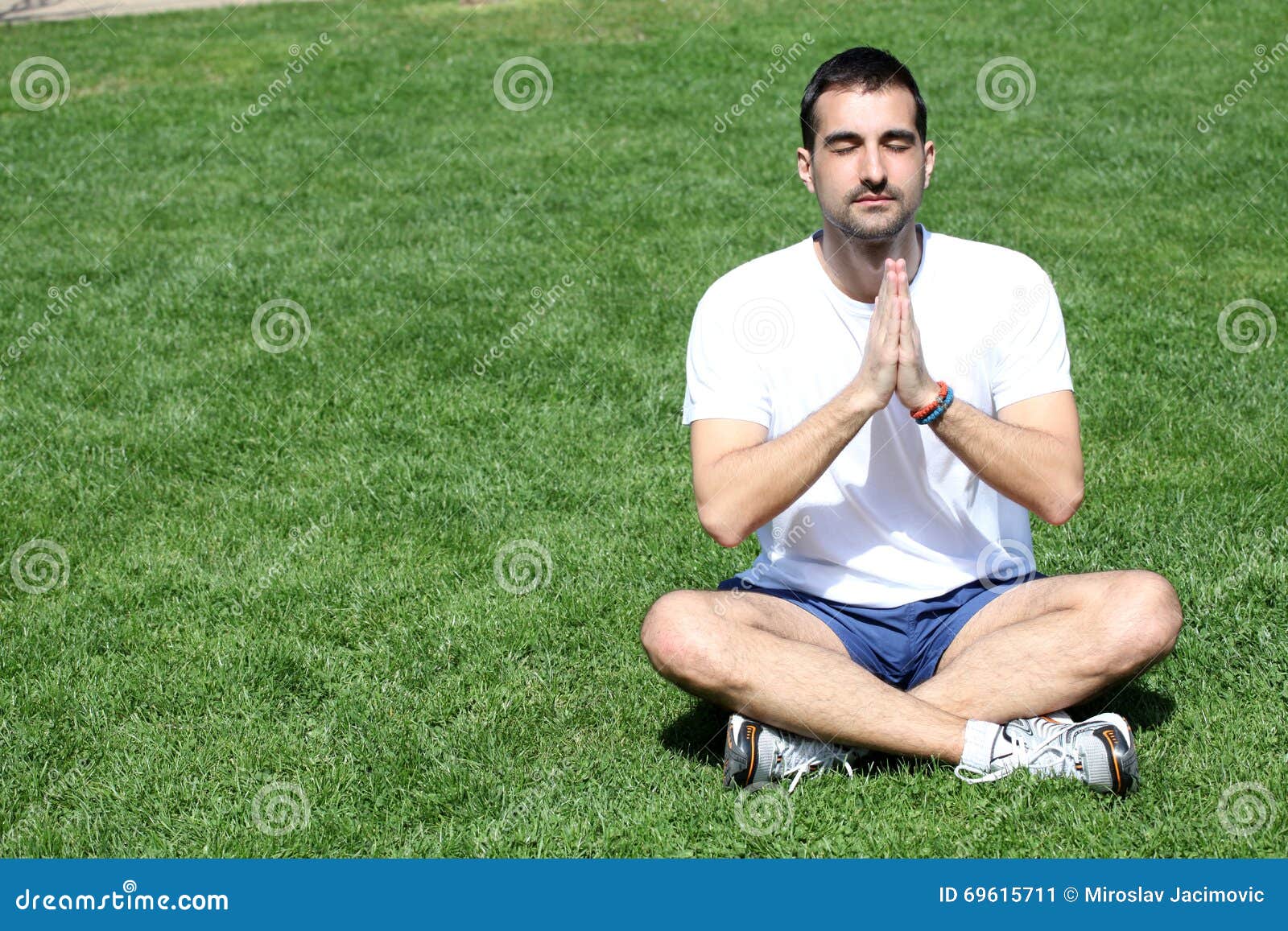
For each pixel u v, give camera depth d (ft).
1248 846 8.71
